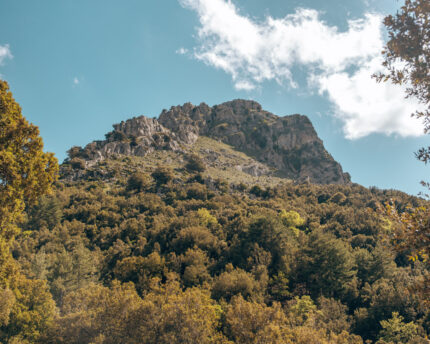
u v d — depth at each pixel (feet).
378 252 165.07
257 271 151.84
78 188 324.80
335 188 382.01
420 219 23.43
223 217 240.94
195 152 491.72
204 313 85.71
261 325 81.41
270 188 362.33
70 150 411.34
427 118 25.98
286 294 147.95
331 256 161.27
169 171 356.18
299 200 332.80
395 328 109.70
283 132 614.34
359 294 148.15
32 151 58.80
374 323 125.29
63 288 143.43
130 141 444.14
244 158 536.42
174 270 155.74
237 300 93.15
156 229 213.66
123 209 268.82
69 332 95.09
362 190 363.76
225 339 85.35
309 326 98.89
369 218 246.27
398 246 24.48
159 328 83.71
